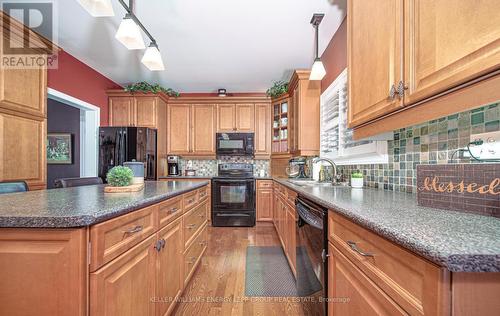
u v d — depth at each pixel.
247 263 2.57
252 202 4.22
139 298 1.12
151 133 3.99
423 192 1.02
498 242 0.55
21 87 2.25
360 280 0.87
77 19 2.43
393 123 1.12
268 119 4.63
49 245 0.80
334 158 2.75
